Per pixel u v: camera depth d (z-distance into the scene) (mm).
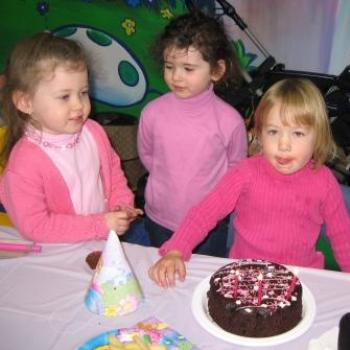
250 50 3008
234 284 918
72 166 1287
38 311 930
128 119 2752
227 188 1271
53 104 1174
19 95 1204
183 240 1155
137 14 2994
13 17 3256
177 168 1583
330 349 804
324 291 973
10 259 1079
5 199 1237
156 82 3113
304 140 1140
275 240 1270
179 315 917
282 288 906
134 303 928
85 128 1380
